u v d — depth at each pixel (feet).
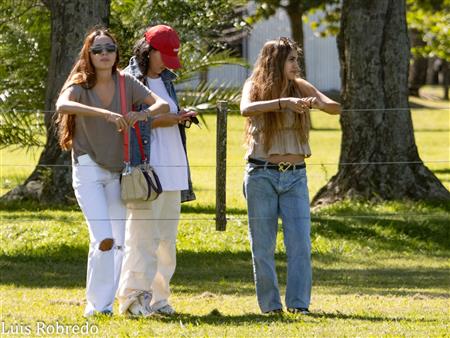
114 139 69.46
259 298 74.64
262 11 289.33
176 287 93.71
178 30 153.99
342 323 69.21
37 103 161.68
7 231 122.62
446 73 460.96
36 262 110.42
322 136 308.81
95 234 68.90
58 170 146.82
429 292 92.17
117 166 69.87
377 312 76.59
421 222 132.36
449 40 309.42
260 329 66.03
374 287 96.37
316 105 70.85
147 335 63.21
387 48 144.36
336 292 92.17
